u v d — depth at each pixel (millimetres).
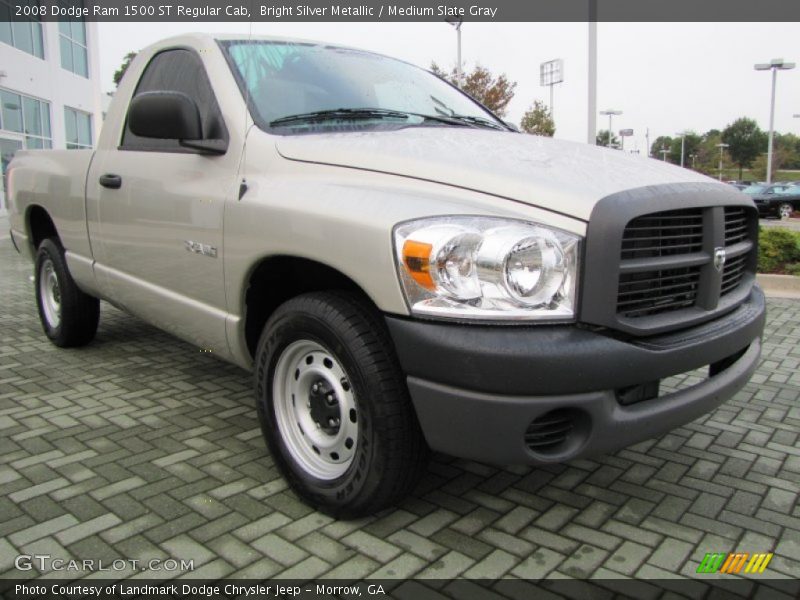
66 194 4445
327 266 2613
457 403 2217
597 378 2199
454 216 2275
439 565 2400
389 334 2443
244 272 2900
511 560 2439
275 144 2932
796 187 28047
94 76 25891
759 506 2854
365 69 3797
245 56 3400
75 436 3488
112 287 4109
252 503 2816
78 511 2736
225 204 2975
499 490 2957
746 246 3066
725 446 3465
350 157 2723
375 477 2463
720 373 2814
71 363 4750
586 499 2895
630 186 2412
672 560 2455
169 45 3777
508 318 2176
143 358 4871
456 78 25719
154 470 3107
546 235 2209
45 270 5090
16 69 19953
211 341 3277
